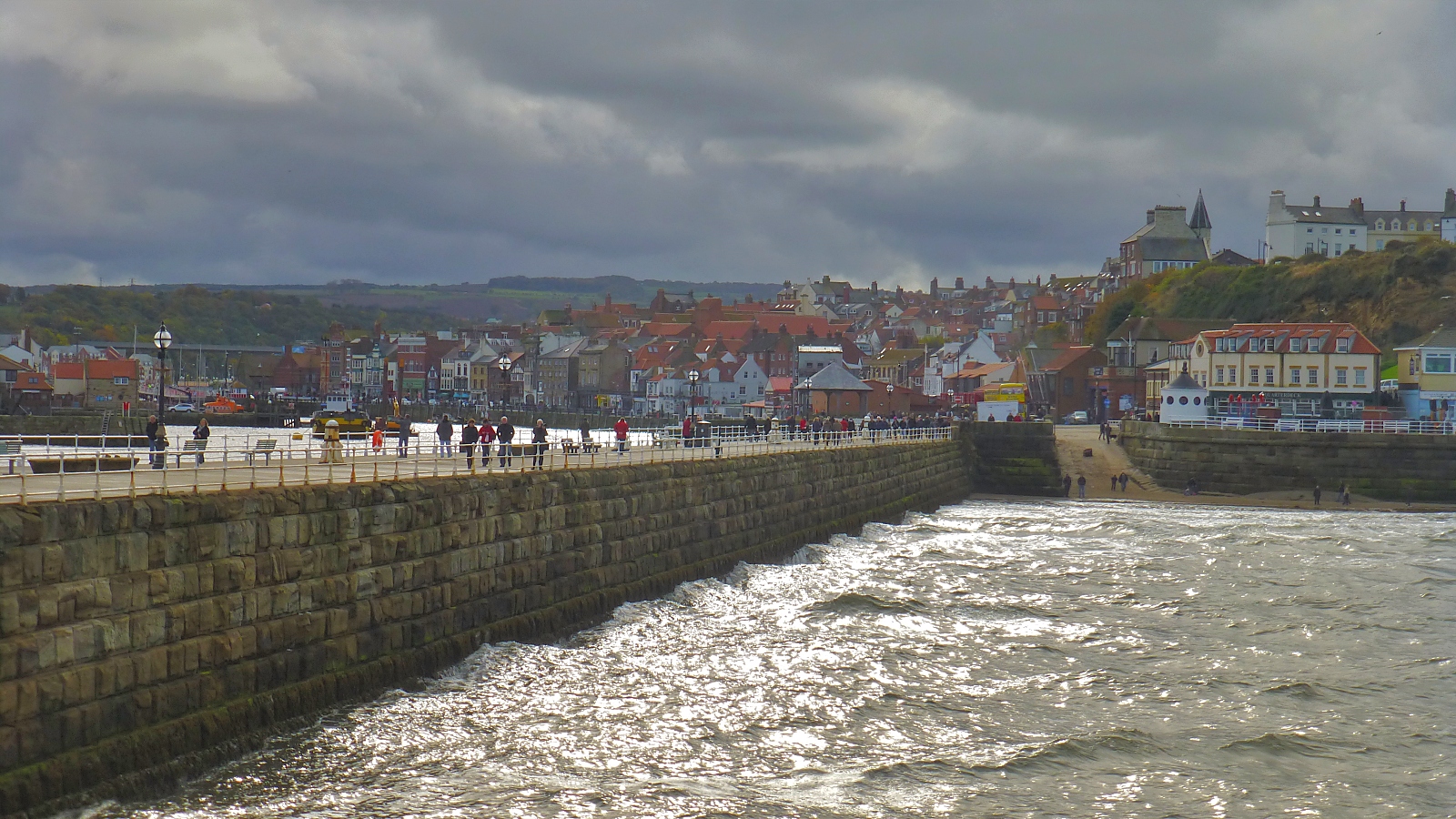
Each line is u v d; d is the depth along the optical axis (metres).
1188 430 102.50
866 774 31.19
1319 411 117.12
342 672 31.69
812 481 68.75
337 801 27.08
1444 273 150.38
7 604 22.95
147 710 25.81
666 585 50.03
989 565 62.53
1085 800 30.20
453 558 36.72
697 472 54.03
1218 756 33.41
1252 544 71.56
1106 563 63.56
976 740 34.16
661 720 34.19
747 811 28.50
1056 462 107.56
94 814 24.19
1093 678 40.72
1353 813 29.94
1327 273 164.50
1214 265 196.12
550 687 35.81
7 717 22.81
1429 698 39.16
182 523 27.20
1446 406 112.88
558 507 42.59
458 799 27.84
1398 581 59.19
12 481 32.19
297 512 30.70
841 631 45.66
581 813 27.70
